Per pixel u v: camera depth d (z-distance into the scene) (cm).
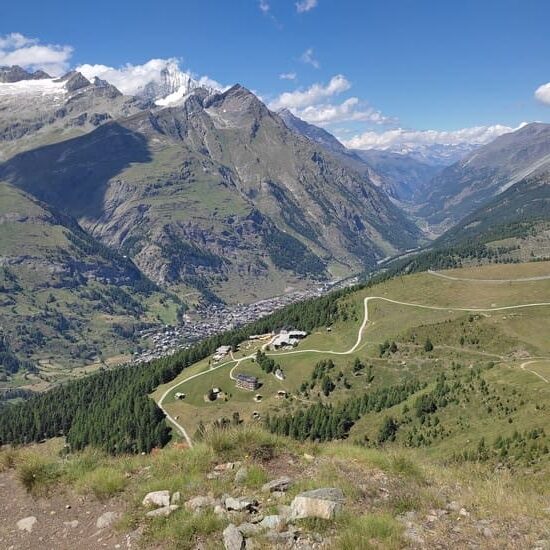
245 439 1953
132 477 1802
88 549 1391
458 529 1408
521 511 1528
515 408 8544
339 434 11062
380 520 1373
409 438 9069
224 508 1498
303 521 1384
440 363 14775
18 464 1905
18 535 1495
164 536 1380
